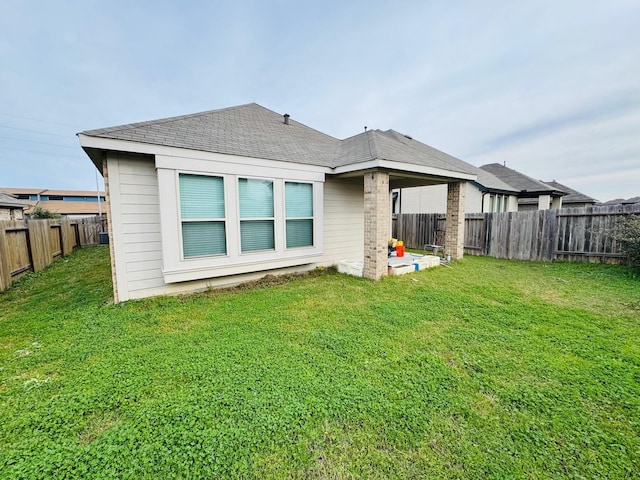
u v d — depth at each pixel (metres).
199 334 3.77
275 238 6.46
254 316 4.43
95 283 6.69
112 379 2.76
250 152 5.97
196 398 2.46
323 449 1.98
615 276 6.76
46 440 2.05
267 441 2.03
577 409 2.34
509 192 17.19
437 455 1.93
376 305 4.91
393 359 3.13
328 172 7.14
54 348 3.41
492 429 2.14
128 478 1.75
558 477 1.78
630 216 7.57
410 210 17.64
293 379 2.73
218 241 5.75
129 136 4.71
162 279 5.48
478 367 2.96
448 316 4.41
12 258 7.00
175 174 5.09
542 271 7.59
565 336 3.64
